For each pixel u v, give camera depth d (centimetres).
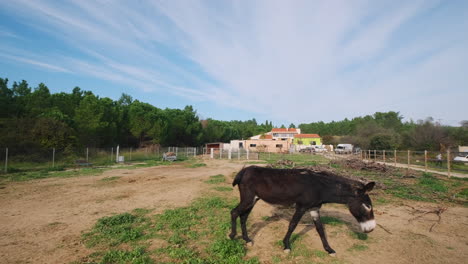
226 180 1255
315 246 453
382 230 547
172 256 399
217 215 634
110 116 2931
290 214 657
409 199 862
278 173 451
